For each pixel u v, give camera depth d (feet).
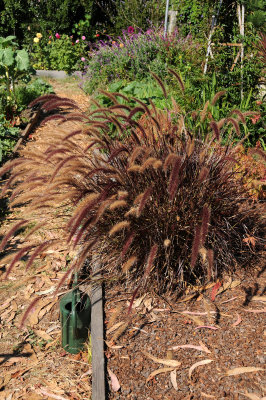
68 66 39.70
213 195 10.98
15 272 12.65
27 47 43.42
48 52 41.50
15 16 44.21
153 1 39.58
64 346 9.84
